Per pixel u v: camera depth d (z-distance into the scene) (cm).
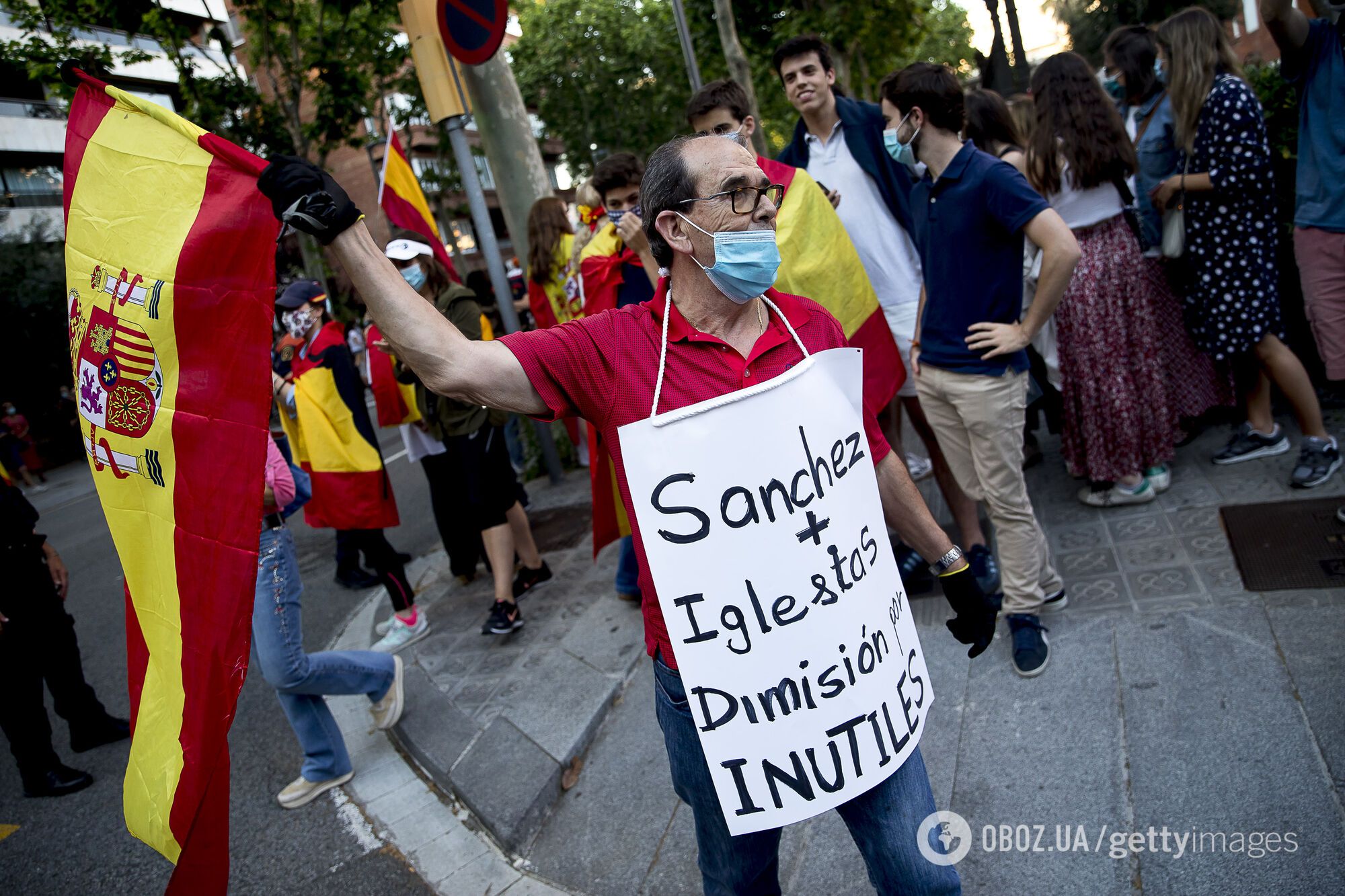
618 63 2730
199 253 169
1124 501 398
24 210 2517
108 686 496
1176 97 382
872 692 169
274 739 392
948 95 289
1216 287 377
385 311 153
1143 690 279
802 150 411
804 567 162
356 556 570
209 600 174
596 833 284
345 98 1591
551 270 472
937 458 372
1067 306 388
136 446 186
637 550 173
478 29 479
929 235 306
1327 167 338
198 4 1667
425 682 390
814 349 174
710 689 161
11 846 345
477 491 407
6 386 2277
